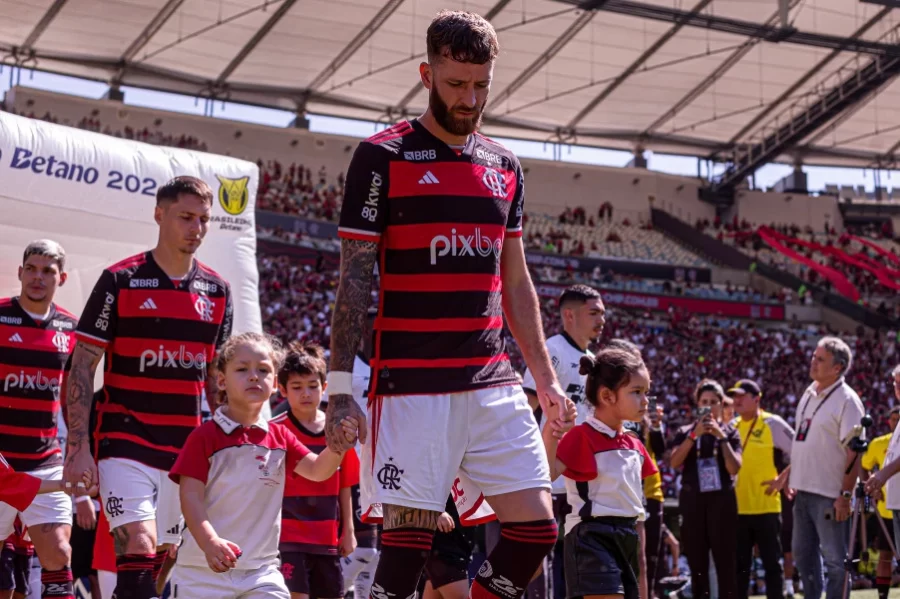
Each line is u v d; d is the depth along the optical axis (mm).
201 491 3482
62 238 7000
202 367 4199
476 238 2734
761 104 35781
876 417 27797
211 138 36469
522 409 2766
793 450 6949
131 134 34719
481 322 2725
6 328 4914
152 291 4102
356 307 2695
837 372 6758
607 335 31078
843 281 38375
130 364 4051
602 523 4191
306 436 4945
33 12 28125
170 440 4055
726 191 43375
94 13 28188
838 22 29797
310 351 5023
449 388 2660
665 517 9734
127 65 32406
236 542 3549
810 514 6801
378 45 30828
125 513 3812
